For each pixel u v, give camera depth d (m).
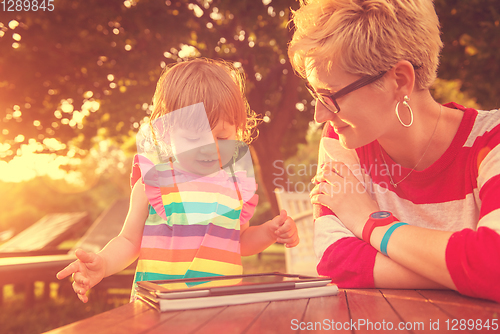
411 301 0.80
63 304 5.25
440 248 0.85
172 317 0.67
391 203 1.24
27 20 6.13
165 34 6.30
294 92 7.77
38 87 6.45
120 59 6.39
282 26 6.85
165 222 1.32
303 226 3.07
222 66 1.56
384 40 0.95
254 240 1.46
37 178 28.97
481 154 1.03
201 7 7.06
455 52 6.25
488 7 5.55
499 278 0.76
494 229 0.82
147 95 6.69
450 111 1.13
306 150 13.28
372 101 1.00
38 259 4.74
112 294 5.45
